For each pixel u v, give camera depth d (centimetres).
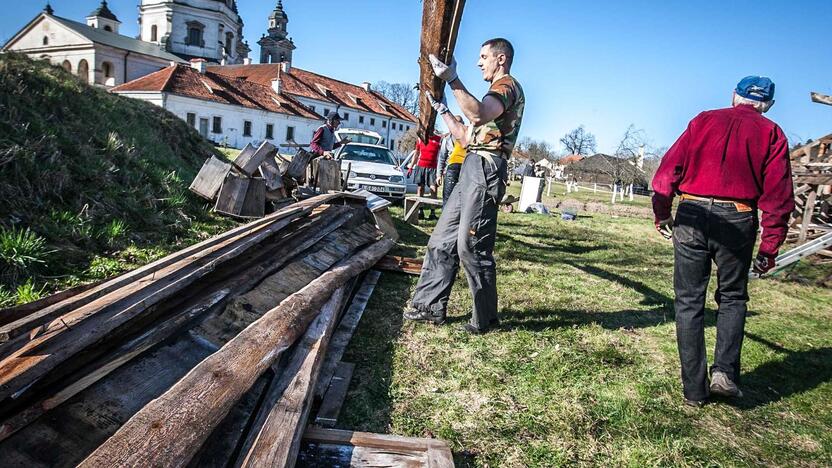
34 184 454
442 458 204
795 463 242
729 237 274
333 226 517
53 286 356
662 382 314
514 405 274
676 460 235
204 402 184
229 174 638
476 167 343
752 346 401
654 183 303
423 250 681
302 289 328
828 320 507
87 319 206
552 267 643
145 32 6975
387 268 519
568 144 7856
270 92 5475
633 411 277
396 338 351
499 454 231
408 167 1240
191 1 6800
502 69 346
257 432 192
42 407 171
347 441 212
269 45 8575
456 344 349
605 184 5622
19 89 554
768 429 271
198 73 4866
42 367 172
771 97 278
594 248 848
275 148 696
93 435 173
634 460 232
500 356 334
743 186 271
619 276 624
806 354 391
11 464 151
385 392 278
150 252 455
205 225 581
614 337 388
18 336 196
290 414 205
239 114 4862
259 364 222
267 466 174
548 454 233
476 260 353
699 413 281
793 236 983
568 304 470
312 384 233
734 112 277
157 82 4447
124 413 186
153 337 224
